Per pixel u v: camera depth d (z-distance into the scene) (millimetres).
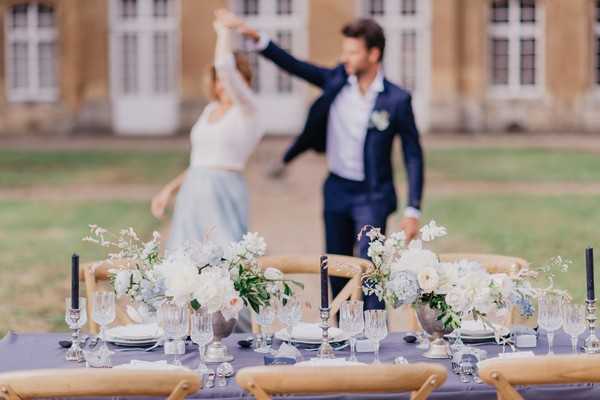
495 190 19203
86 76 34625
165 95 34812
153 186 20375
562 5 34438
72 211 16844
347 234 6914
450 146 28500
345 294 5832
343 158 6793
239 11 34594
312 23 34125
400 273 4516
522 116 34469
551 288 4609
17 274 11602
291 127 34562
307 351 4809
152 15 34625
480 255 6012
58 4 34562
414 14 34281
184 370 3873
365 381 3676
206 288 4457
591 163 23516
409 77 34469
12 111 34875
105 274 5863
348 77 6801
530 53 34688
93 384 3611
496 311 4562
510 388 3754
